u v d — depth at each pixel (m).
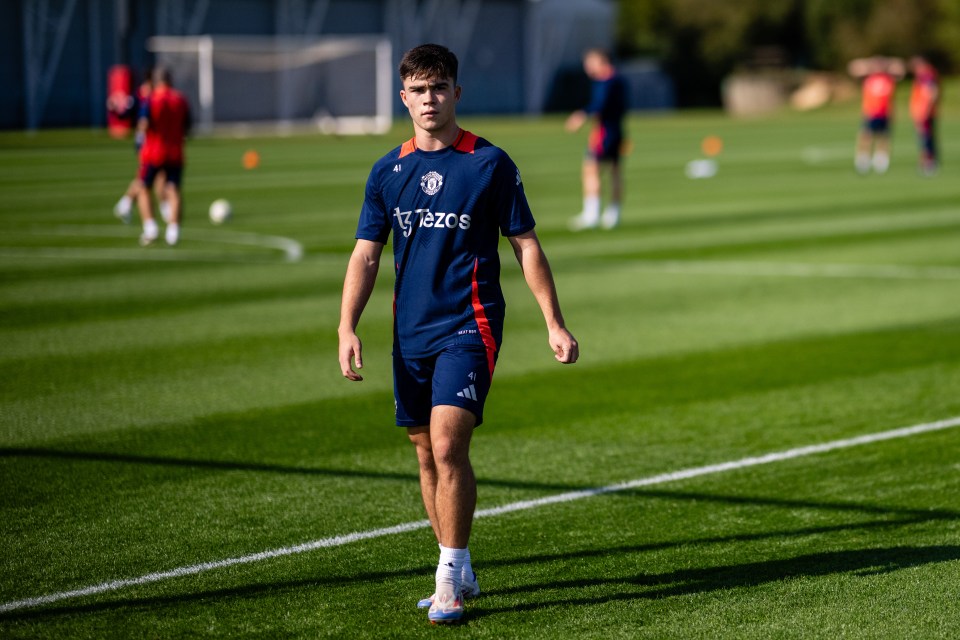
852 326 36.56
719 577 17.31
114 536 19.03
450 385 15.59
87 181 83.12
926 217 64.94
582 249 53.16
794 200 74.25
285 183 84.88
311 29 175.62
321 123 171.50
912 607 16.17
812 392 28.64
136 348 32.97
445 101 15.65
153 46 154.50
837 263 48.97
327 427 25.53
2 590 16.84
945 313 38.56
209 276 45.16
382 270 47.38
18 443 24.19
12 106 150.00
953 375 30.31
